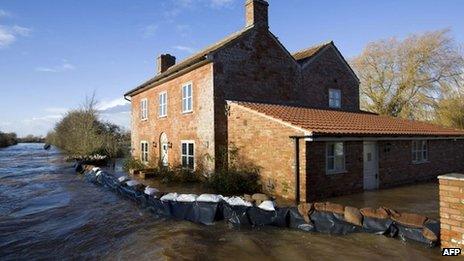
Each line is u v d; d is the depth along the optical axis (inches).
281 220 368.8
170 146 813.9
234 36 751.7
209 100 649.0
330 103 857.5
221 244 323.3
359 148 546.9
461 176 262.7
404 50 1421.0
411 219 310.0
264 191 537.6
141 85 966.4
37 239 360.8
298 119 531.2
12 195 624.1
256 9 713.6
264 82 714.8
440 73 1304.1
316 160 480.4
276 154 514.9
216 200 403.9
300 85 788.0
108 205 512.7
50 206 521.0
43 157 1664.6
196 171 685.9
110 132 1643.7
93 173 801.6
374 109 1508.4
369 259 276.7
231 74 663.1
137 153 1042.7
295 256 288.8
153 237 350.6
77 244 341.4
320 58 842.2
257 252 300.7
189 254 297.6
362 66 1540.4
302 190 469.4
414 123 789.9
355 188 535.8
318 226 350.9
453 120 1196.5
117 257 300.7
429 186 607.2
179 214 420.8
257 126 558.3
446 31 1320.1
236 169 597.3
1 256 315.0
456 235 260.7
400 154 622.2
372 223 329.1
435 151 709.3
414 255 277.3
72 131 1630.2
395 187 594.9
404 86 1407.5
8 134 3415.4
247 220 380.8
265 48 722.8
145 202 483.5
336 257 283.6
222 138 644.7
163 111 862.5
